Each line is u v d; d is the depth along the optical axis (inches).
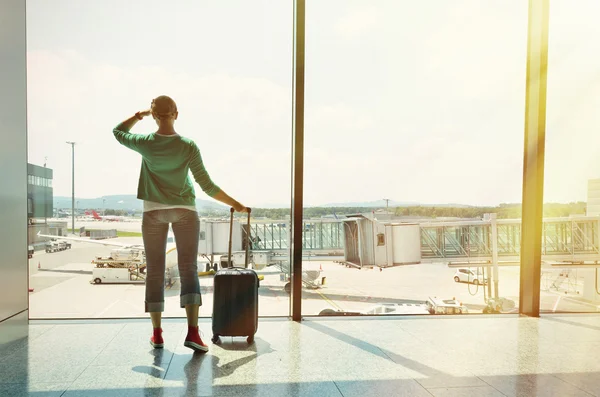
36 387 76.8
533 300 139.7
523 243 142.9
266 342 108.7
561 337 114.7
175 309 135.3
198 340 99.0
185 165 102.6
